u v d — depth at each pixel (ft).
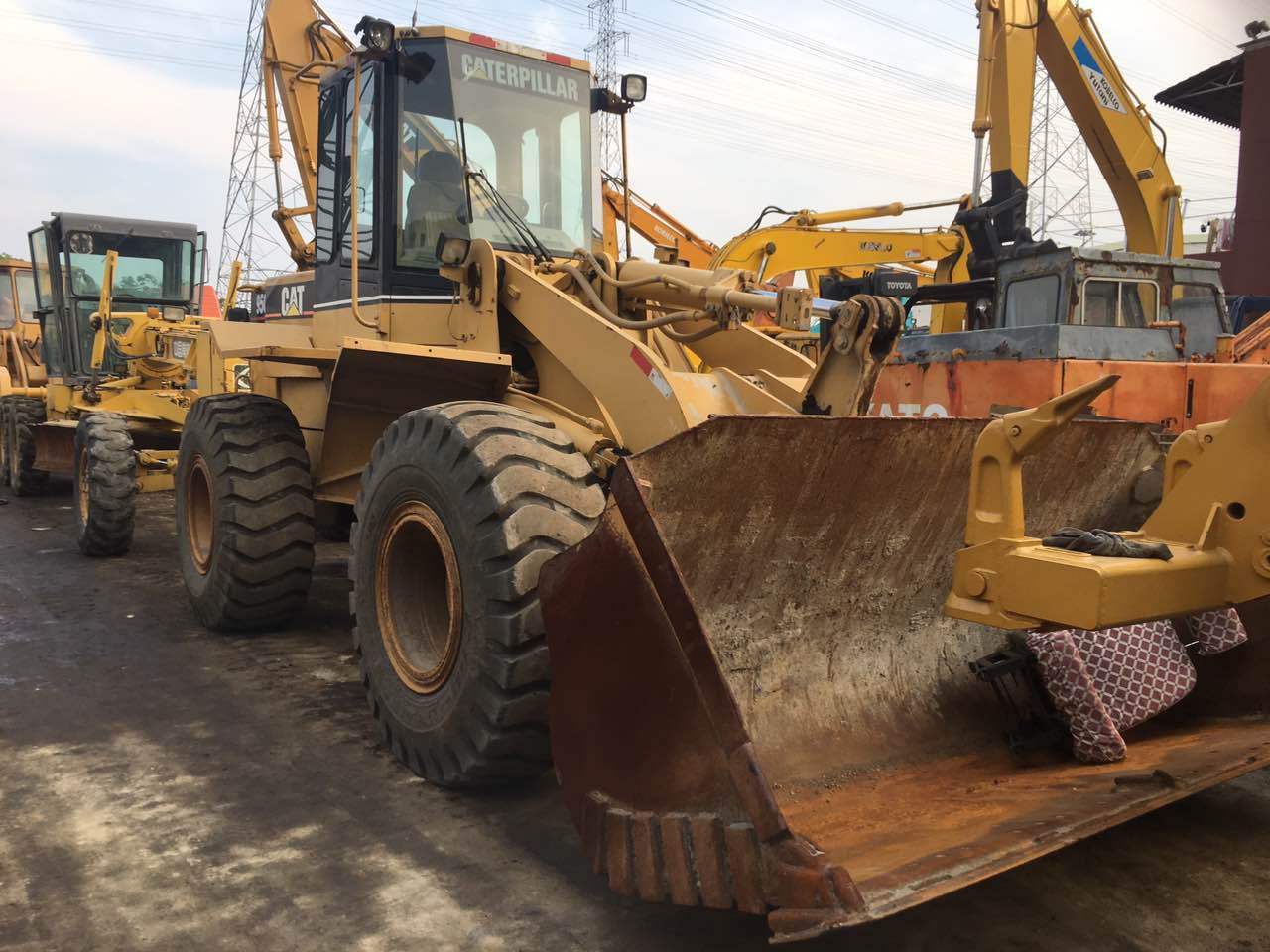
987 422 9.74
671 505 8.25
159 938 7.93
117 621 17.83
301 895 8.62
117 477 22.82
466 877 8.98
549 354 13.46
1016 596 7.57
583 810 8.04
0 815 10.07
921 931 8.20
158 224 36.40
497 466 9.95
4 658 15.42
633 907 8.52
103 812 10.17
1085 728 9.64
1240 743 9.55
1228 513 7.78
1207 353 27.53
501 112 15.25
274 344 16.25
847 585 10.07
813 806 8.89
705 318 13.21
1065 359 23.76
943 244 42.14
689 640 7.15
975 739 10.44
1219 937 8.16
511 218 15.08
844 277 43.14
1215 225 87.76
